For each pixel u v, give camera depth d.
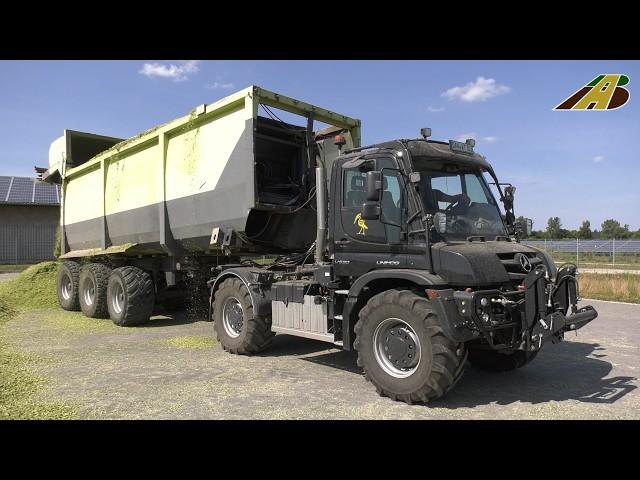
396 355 5.20
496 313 5.00
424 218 5.17
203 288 9.93
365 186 5.85
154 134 9.20
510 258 5.44
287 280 7.12
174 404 5.07
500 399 5.32
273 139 7.99
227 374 6.23
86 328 9.66
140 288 9.77
